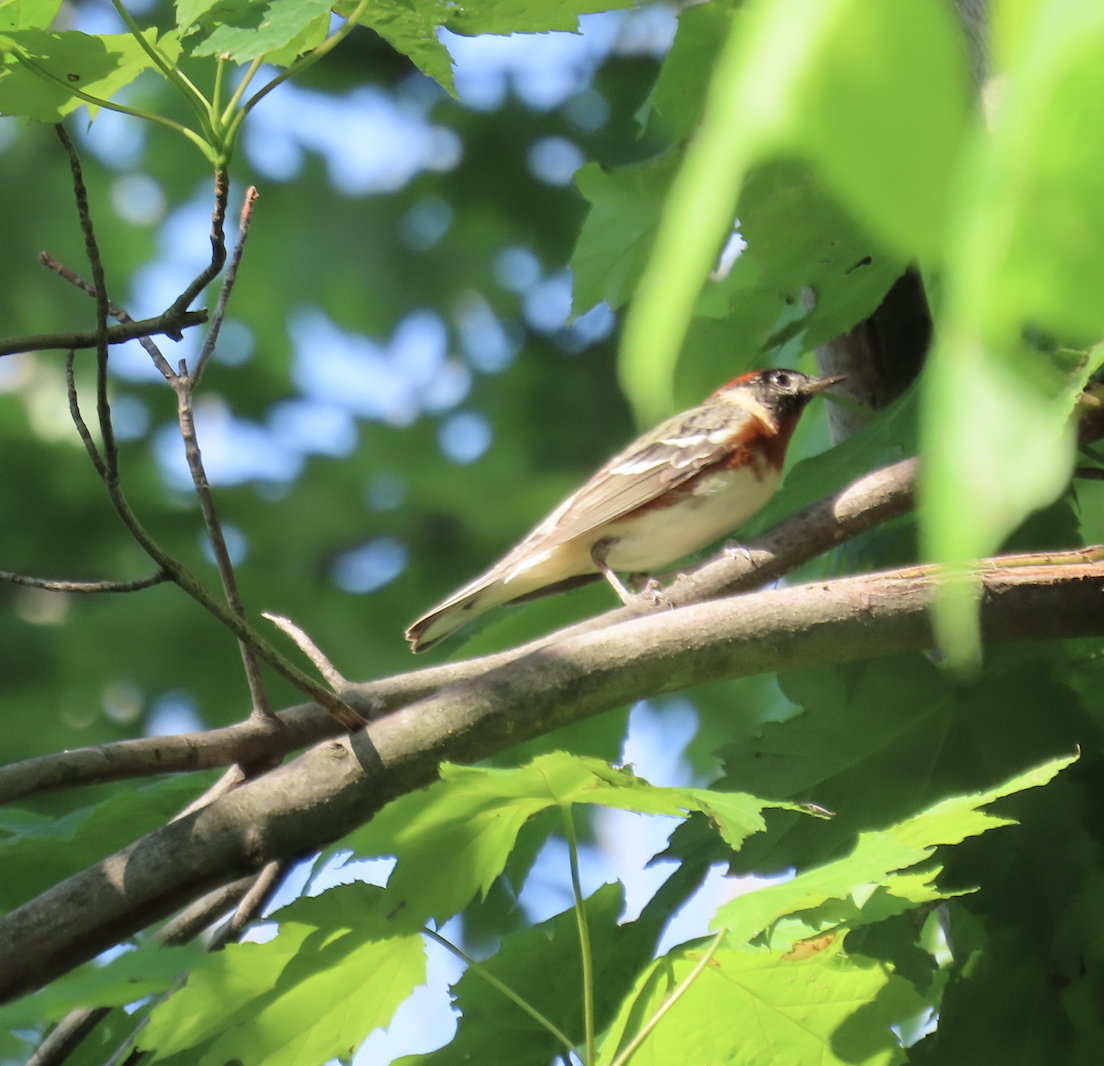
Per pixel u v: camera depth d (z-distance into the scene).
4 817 7.58
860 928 5.68
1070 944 5.64
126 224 17.98
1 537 16.67
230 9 4.98
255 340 18.05
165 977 4.25
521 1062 5.64
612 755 7.71
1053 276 1.02
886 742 6.17
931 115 1.04
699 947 5.12
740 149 1.08
